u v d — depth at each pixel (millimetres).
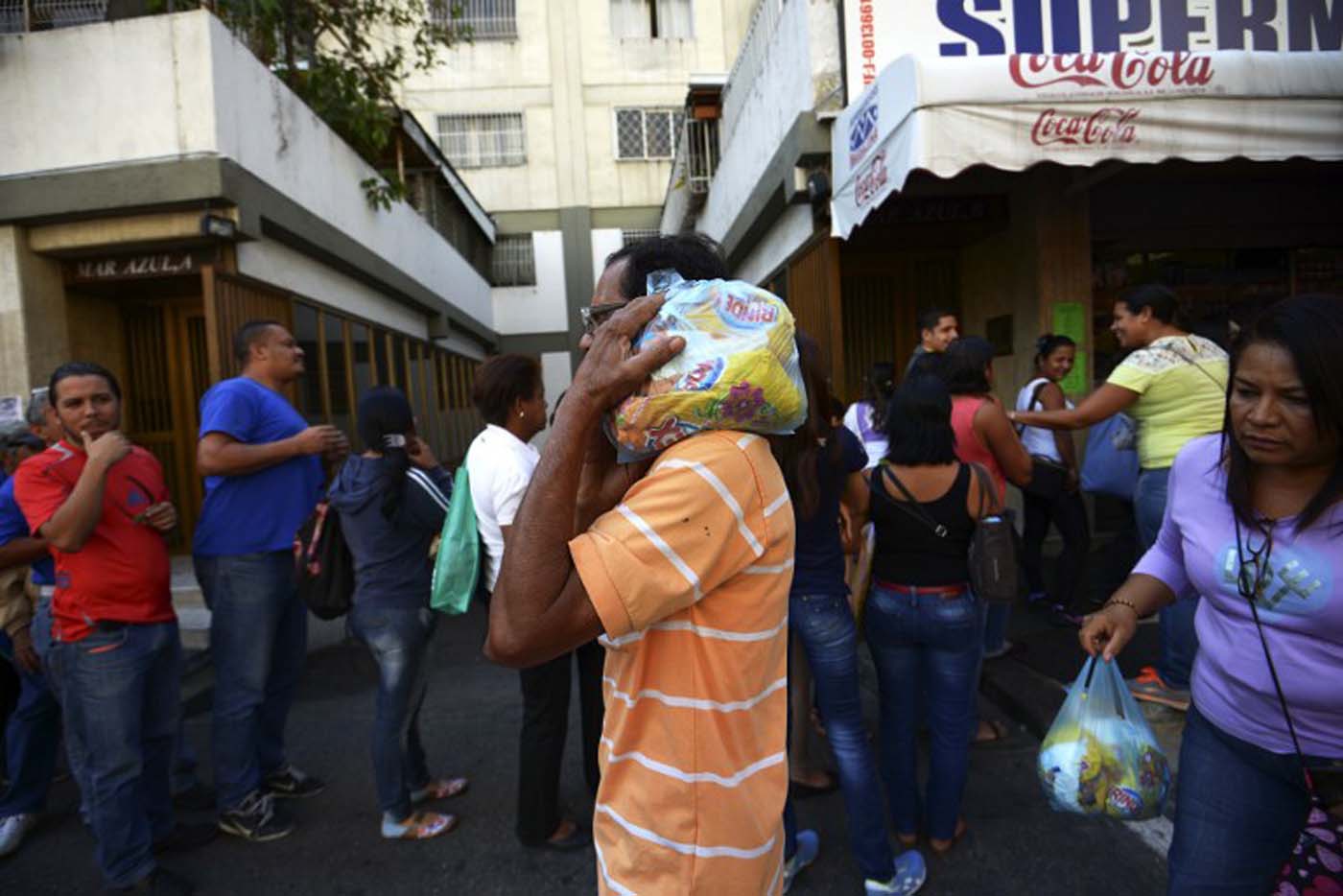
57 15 5789
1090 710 1913
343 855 2896
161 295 6820
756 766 1087
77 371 2578
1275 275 6574
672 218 13820
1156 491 3203
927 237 6586
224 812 3000
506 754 3709
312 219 6590
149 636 2656
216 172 5078
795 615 2469
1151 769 1844
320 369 7168
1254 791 1509
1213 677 1582
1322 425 1326
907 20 5199
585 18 17016
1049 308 5926
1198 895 1547
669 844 1041
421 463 3139
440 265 11758
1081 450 6031
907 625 2537
